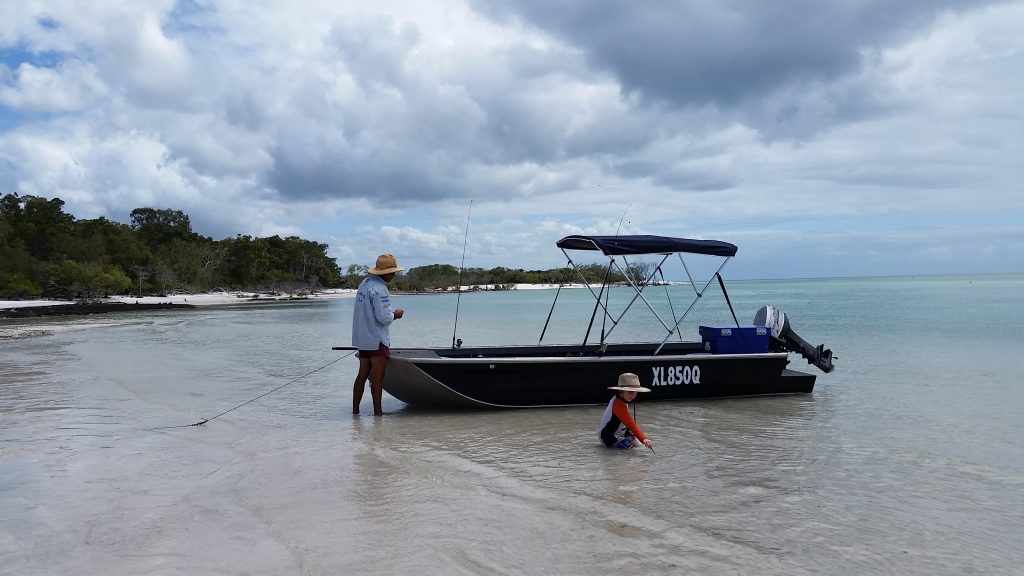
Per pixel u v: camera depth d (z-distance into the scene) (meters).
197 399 9.76
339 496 5.05
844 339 18.55
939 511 4.79
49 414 8.49
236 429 7.59
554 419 8.06
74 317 37.38
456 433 7.32
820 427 7.60
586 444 6.80
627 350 10.62
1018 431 7.39
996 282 114.94
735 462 6.09
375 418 8.21
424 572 3.65
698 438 7.05
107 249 79.25
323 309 51.62
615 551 3.98
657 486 5.32
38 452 6.46
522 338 21.95
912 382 11.05
